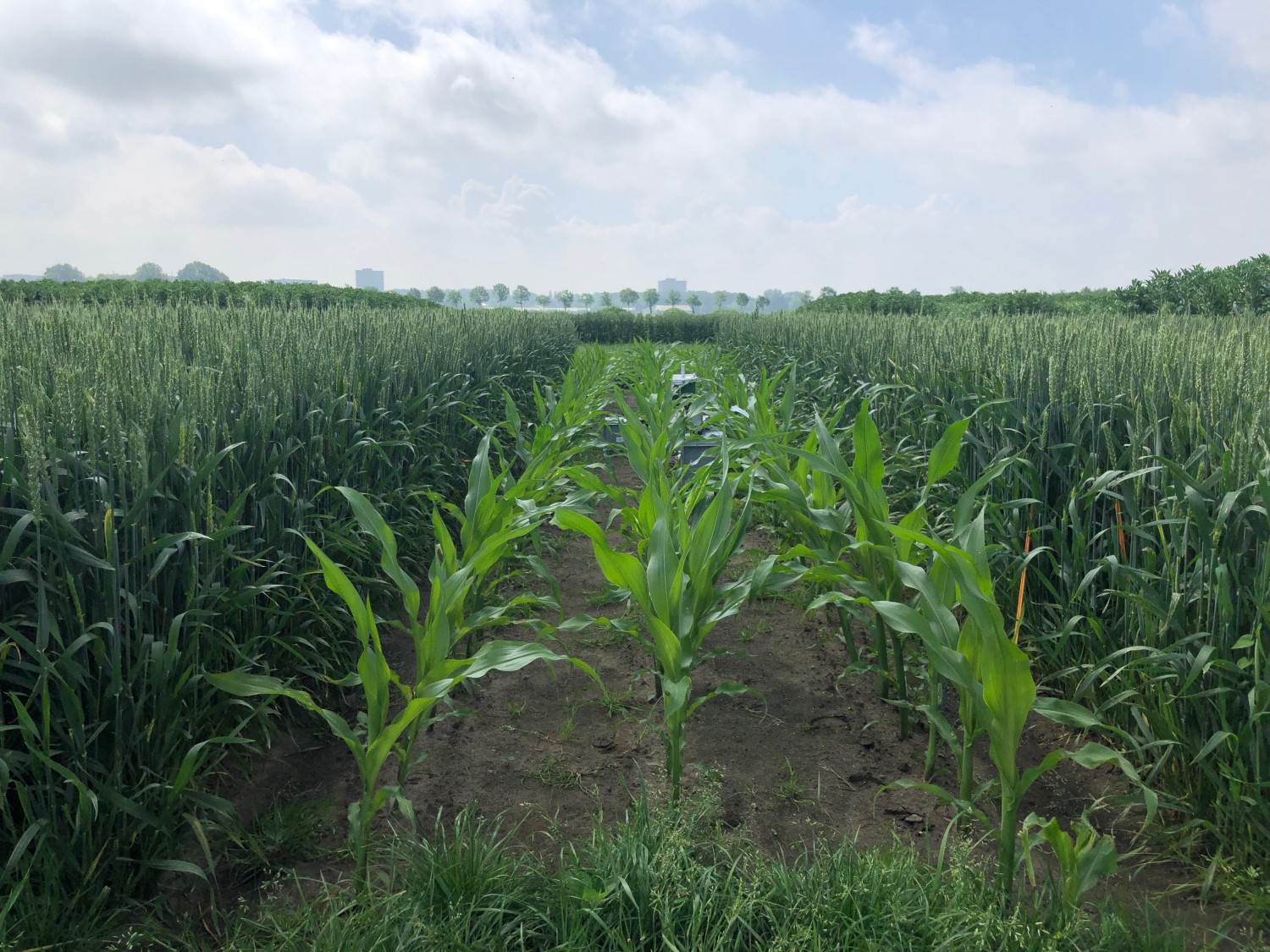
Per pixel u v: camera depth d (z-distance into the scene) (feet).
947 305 87.10
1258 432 11.28
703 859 9.58
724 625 17.28
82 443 10.37
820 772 12.00
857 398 25.43
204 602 11.00
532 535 16.52
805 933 7.72
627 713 13.73
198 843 10.07
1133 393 14.08
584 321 141.08
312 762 12.16
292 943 8.09
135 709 8.95
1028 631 14.20
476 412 28.76
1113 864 8.00
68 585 8.78
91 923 8.34
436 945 7.82
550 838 10.24
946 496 16.61
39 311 16.31
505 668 9.37
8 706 9.00
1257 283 49.75
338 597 14.60
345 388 17.98
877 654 13.98
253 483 12.61
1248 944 8.52
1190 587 10.69
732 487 11.51
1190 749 10.18
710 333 138.62
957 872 8.63
